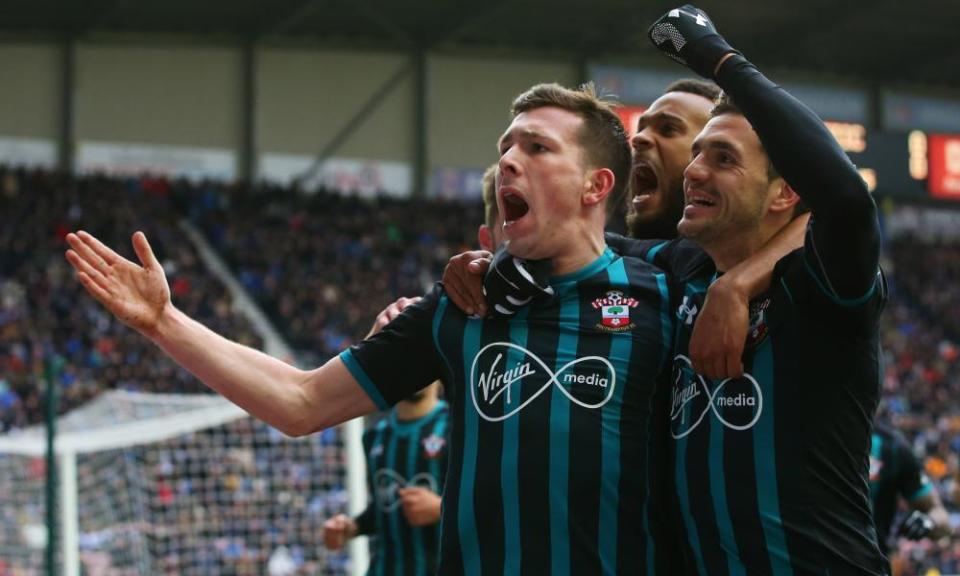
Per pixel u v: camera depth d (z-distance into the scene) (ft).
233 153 75.36
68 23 70.74
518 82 81.25
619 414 7.60
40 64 71.41
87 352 54.65
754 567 7.35
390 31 75.72
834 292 7.05
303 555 34.53
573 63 82.02
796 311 7.35
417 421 16.01
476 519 7.59
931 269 85.97
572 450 7.47
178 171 73.97
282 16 72.49
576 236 7.97
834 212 6.80
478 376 7.81
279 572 33.68
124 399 24.89
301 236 72.43
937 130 88.48
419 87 79.20
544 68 81.71
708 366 7.41
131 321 7.68
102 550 29.12
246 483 34.76
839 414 7.34
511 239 7.95
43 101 71.36
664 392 7.93
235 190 73.46
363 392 8.17
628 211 10.07
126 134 73.00
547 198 7.84
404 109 79.15
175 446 34.45
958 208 89.10
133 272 7.73
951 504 54.65
